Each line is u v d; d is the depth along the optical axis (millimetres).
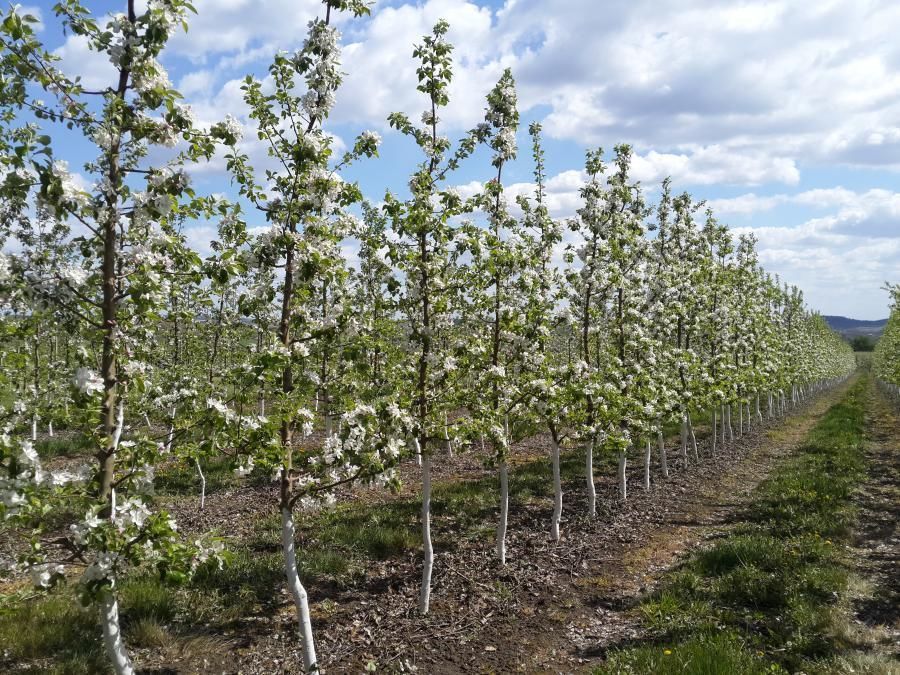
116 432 5043
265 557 10086
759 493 15195
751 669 6277
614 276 13344
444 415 8727
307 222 6359
